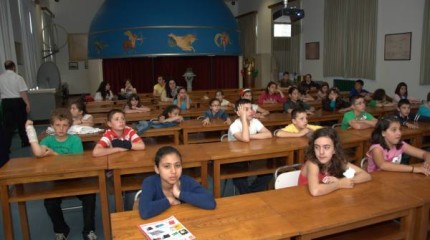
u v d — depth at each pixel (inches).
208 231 61.5
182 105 252.5
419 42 287.1
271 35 502.3
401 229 75.3
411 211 72.6
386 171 91.5
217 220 65.6
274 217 66.4
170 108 184.2
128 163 102.7
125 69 488.1
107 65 480.1
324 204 71.6
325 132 81.8
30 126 109.4
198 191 75.6
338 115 205.9
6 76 234.2
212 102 201.2
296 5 444.8
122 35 422.9
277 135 133.9
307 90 326.3
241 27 592.7
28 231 109.7
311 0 420.2
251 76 531.5
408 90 299.9
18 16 361.1
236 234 60.3
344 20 368.8
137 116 216.8
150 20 414.6
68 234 117.6
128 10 425.4
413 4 290.0
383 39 323.3
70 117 118.6
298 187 81.1
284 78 418.0
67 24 581.0
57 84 384.2
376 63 333.4
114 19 431.5
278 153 118.5
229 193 149.0
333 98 230.2
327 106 230.4
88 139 154.5
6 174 94.4
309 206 70.8
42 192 103.4
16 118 239.3
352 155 141.6
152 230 61.7
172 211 69.7
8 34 299.3
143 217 66.1
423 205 73.2
